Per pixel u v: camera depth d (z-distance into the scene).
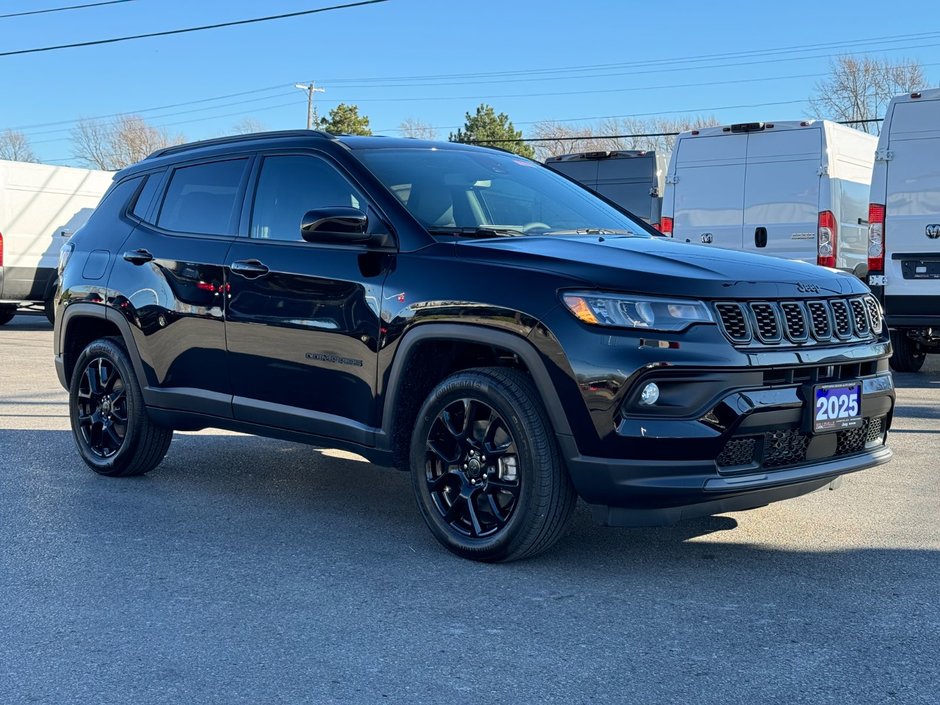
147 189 5.86
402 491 5.55
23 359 12.16
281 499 5.35
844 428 4.13
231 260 5.08
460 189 4.84
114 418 5.80
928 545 4.48
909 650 3.28
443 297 4.18
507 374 4.08
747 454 3.91
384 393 4.41
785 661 3.19
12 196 15.92
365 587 3.91
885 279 9.76
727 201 11.66
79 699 2.94
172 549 4.43
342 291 4.56
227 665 3.18
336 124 67.12
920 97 9.53
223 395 5.16
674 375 3.76
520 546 4.05
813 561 4.24
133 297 5.57
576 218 5.01
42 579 4.02
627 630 3.46
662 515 3.85
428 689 3.00
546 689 3.00
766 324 3.93
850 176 11.60
